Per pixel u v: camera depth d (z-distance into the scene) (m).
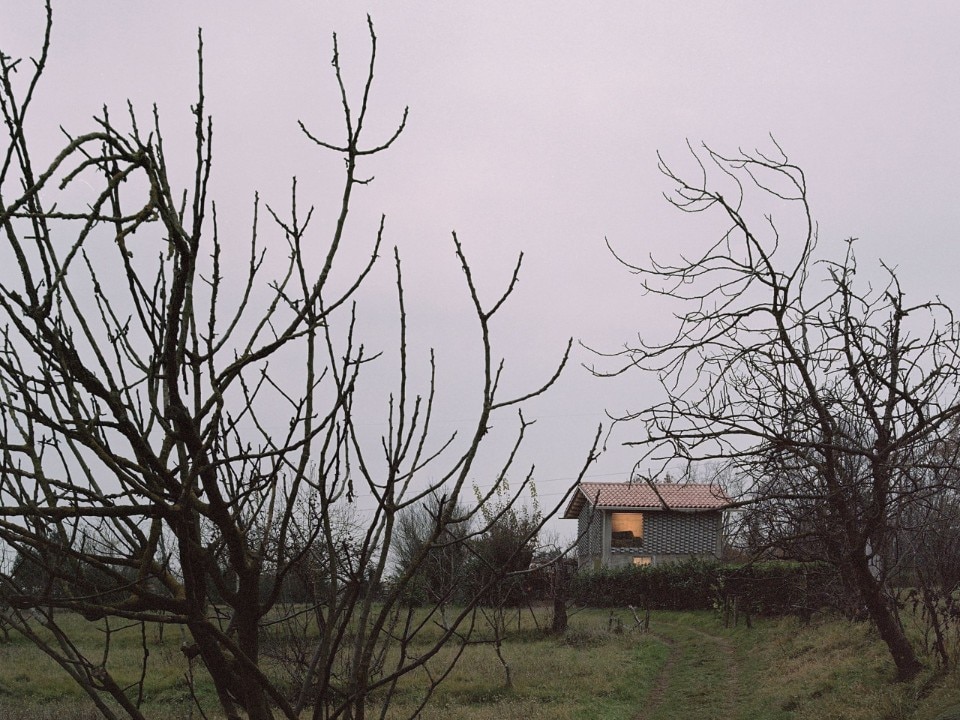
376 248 2.05
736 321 8.45
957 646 11.10
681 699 14.80
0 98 1.84
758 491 10.28
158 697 14.11
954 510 10.70
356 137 2.02
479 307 1.99
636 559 40.28
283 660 6.09
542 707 13.97
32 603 1.55
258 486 2.12
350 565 1.91
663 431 8.00
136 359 2.08
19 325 1.67
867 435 10.58
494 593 21.34
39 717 12.62
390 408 2.00
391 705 13.93
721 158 8.23
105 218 1.57
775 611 23.34
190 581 1.62
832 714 10.77
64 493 1.77
